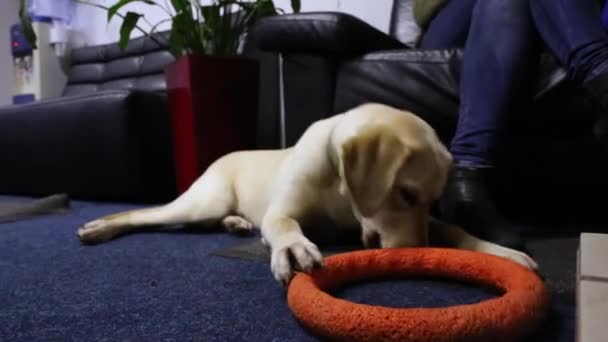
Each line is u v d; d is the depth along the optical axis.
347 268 0.90
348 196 0.97
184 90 2.02
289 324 0.74
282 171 1.27
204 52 2.15
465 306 0.64
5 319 0.80
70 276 1.04
